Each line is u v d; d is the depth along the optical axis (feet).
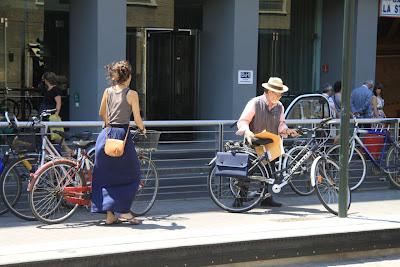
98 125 36.42
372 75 69.56
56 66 63.82
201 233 30.58
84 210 36.42
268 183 37.19
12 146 33.86
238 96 62.49
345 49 34.01
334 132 43.62
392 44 82.02
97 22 54.75
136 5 66.64
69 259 25.40
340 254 32.19
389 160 48.34
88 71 56.44
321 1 74.69
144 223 33.53
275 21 73.10
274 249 30.09
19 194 33.91
